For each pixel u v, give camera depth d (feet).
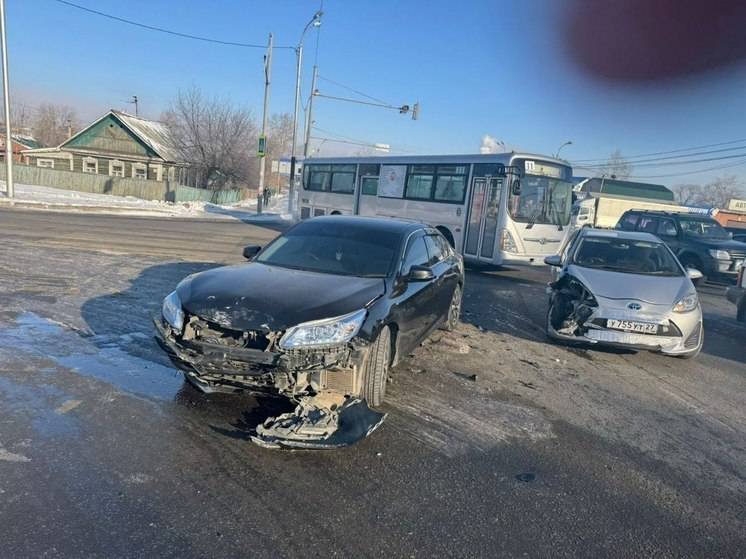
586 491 11.19
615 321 20.51
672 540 9.70
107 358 16.40
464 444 12.87
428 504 10.26
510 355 20.75
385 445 12.47
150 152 138.31
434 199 47.73
